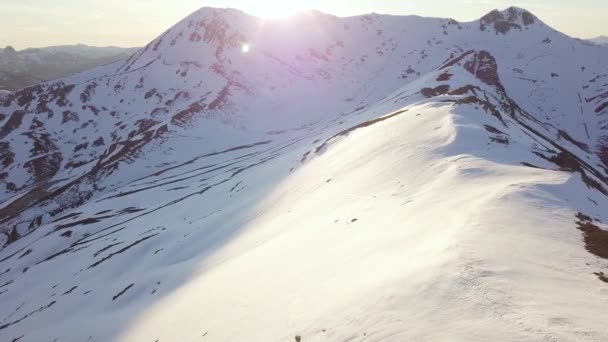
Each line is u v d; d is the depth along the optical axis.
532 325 12.19
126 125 189.62
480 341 11.84
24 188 159.25
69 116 199.38
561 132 162.50
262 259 32.78
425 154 43.38
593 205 27.64
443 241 19.62
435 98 92.31
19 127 191.75
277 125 191.75
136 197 113.75
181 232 68.19
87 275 64.06
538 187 27.27
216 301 28.33
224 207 76.00
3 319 60.50
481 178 31.53
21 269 84.50
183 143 162.50
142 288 47.78
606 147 172.50
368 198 37.56
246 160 130.25
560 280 15.44
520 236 19.58
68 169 165.75
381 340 13.41
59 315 52.09
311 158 80.12
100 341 36.38
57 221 107.50
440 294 14.76
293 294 22.20
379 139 59.19
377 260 21.44
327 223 35.34
